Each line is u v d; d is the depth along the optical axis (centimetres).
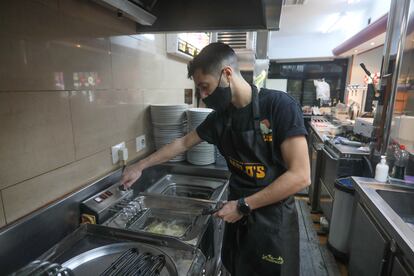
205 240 102
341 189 215
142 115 165
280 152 100
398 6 183
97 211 106
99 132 124
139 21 129
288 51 705
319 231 269
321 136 344
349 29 612
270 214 105
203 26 137
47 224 92
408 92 188
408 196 156
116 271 75
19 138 84
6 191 81
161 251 86
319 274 207
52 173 98
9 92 80
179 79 221
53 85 96
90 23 113
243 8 130
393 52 189
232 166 116
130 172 126
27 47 85
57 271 71
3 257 78
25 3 83
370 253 142
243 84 99
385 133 196
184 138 132
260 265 109
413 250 96
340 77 713
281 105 95
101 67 123
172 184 164
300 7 465
